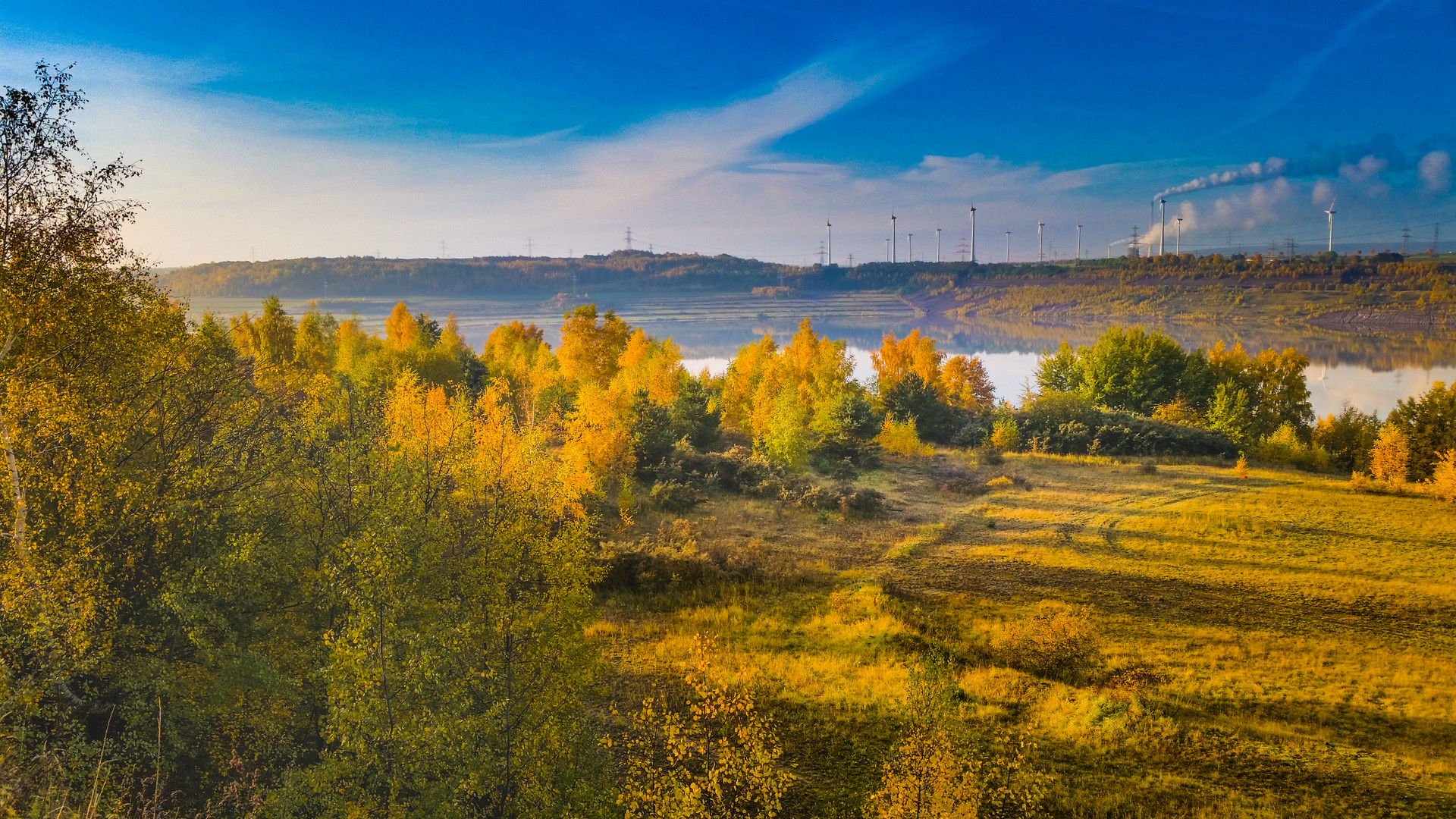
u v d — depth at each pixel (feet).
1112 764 55.16
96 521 47.65
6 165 45.44
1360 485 161.38
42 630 39.27
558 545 46.19
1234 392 265.95
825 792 52.47
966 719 60.59
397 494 55.98
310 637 53.72
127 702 43.91
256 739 47.91
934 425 244.83
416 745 41.57
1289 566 109.19
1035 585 100.32
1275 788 52.42
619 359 233.96
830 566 108.99
